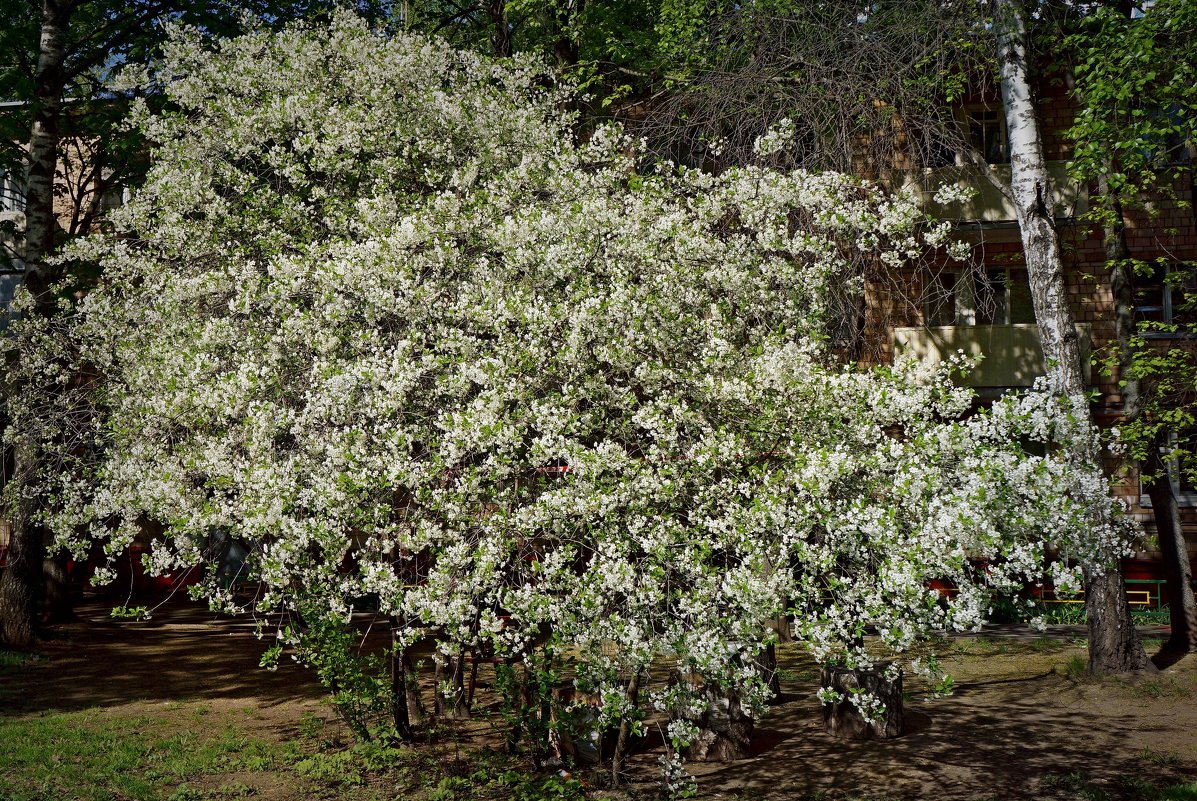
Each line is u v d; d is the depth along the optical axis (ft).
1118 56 35.88
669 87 39.91
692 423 20.94
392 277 22.11
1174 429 38.11
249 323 24.68
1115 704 32.14
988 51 39.29
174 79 34.94
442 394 21.74
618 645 18.74
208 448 22.34
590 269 24.09
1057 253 36.45
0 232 55.21
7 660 39.55
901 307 50.57
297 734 29.12
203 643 44.47
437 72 33.45
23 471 34.40
